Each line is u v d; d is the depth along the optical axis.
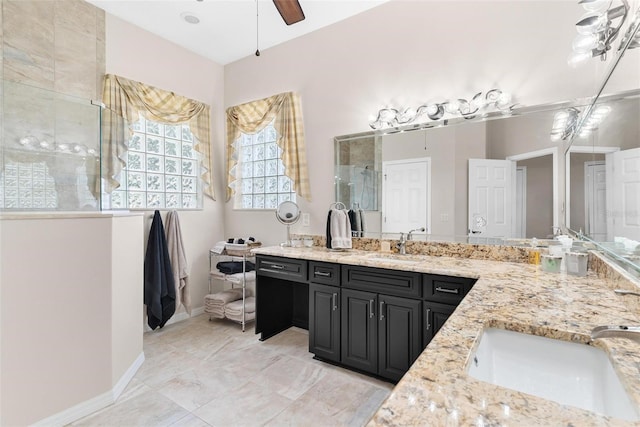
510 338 0.95
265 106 3.34
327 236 2.76
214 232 3.69
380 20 2.64
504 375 0.92
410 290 1.98
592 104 1.60
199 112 3.46
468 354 0.72
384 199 2.66
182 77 3.33
